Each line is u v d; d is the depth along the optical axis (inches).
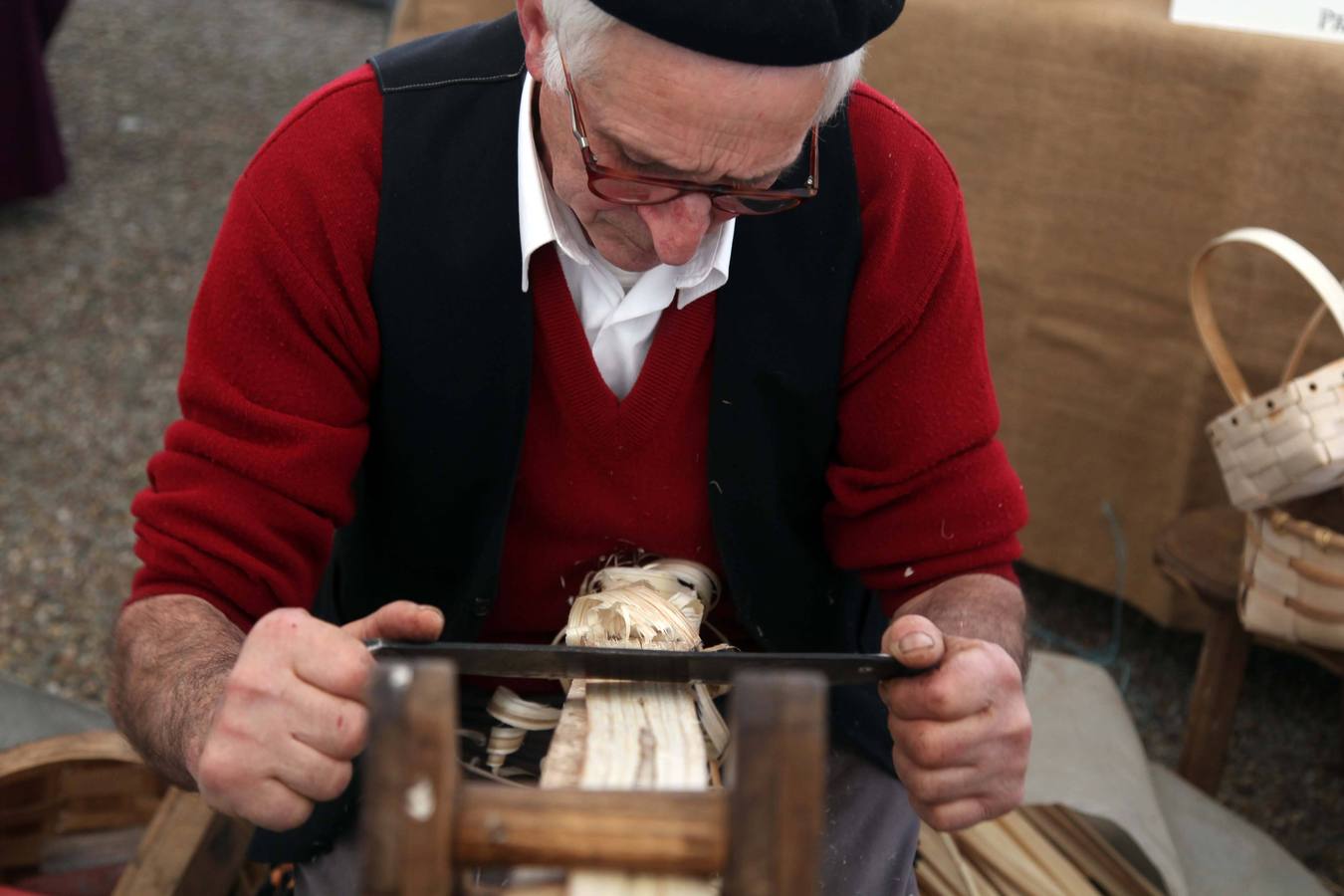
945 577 48.9
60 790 64.6
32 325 138.6
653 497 47.6
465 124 44.0
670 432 46.5
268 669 35.1
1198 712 76.0
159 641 42.5
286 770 35.2
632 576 46.9
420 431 46.4
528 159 43.1
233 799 35.7
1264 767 85.5
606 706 37.0
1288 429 61.1
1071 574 91.8
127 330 139.5
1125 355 84.4
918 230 46.6
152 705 41.1
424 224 43.8
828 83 37.5
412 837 21.3
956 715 38.3
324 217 43.6
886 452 48.6
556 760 34.3
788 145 37.7
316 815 45.9
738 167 37.4
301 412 44.9
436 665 21.5
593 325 45.4
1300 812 81.7
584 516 47.8
